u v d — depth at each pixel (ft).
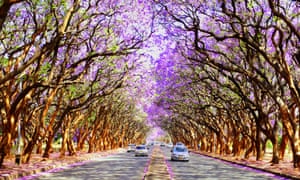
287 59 92.94
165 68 120.26
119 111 213.05
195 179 64.03
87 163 105.81
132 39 84.48
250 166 96.17
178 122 260.42
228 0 76.89
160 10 80.48
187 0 77.25
